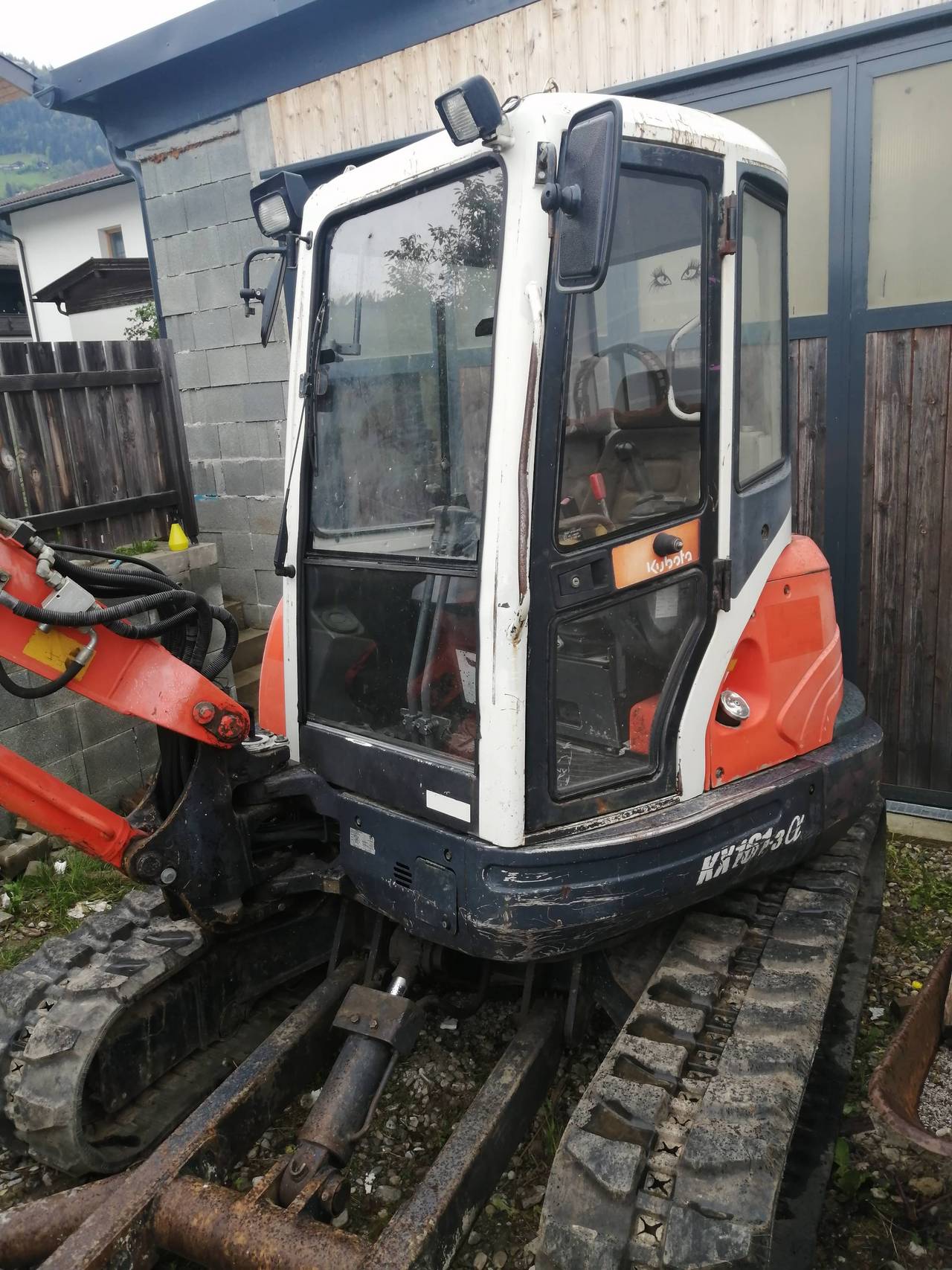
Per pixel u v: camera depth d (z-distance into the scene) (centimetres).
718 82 471
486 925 246
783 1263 237
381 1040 263
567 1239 202
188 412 721
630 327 250
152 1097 298
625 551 253
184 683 275
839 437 478
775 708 304
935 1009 272
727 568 275
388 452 269
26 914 438
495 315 228
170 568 568
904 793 499
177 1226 227
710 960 278
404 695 274
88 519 563
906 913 416
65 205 1694
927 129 432
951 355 445
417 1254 215
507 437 227
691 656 273
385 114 574
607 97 232
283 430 667
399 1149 296
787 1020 249
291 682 306
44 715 482
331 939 346
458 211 242
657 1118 221
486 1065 329
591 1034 337
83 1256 217
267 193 296
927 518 465
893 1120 204
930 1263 256
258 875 302
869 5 426
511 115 220
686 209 255
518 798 241
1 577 249
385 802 276
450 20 534
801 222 470
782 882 326
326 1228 221
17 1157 301
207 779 287
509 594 231
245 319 670
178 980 304
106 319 1499
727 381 269
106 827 275
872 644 492
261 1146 299
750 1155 207
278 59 602
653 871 256
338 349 280
